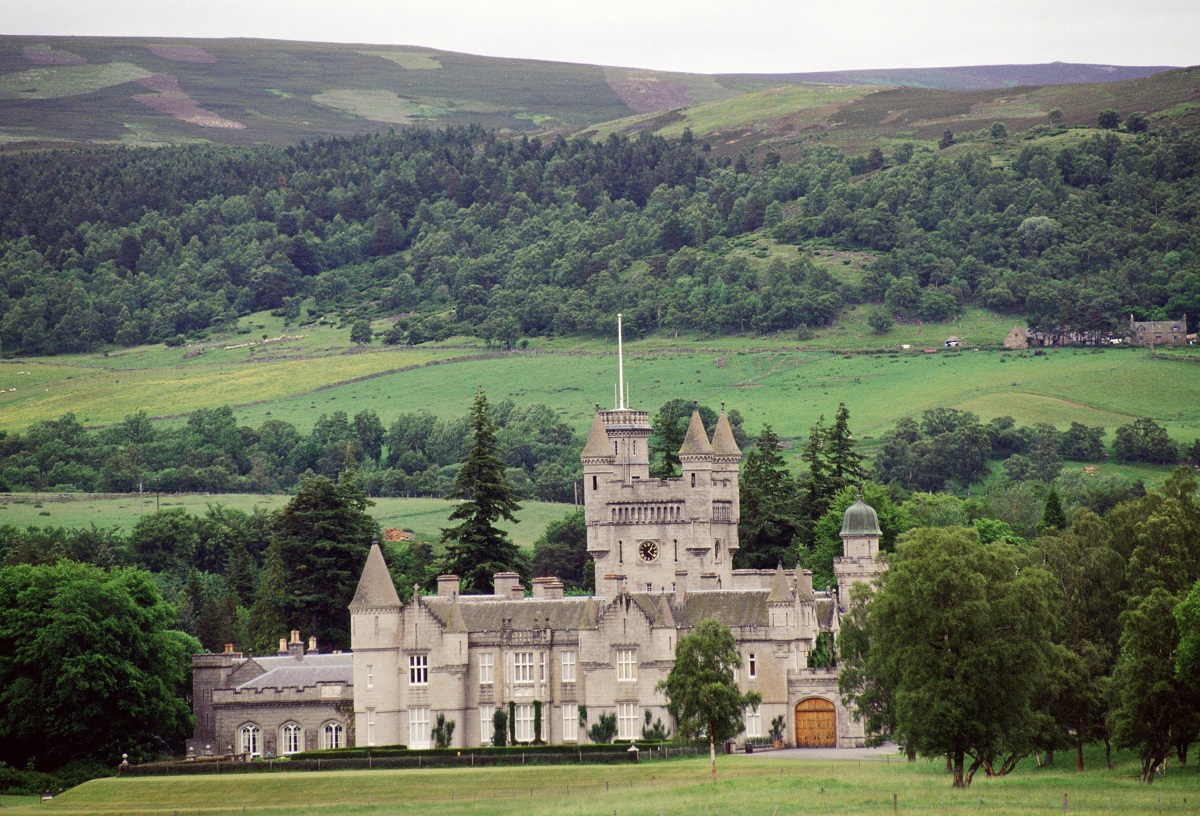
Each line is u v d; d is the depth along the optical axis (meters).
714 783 185.50
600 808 173.00
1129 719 185.75
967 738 180.50
